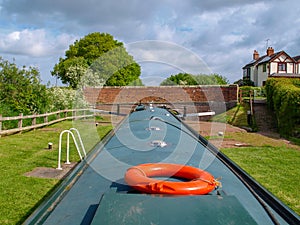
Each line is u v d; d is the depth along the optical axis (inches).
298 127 415.2
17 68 504.7
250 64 1708.9
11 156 282.0
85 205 87.3
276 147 348.5
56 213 83.4
